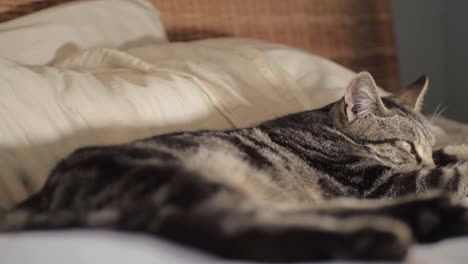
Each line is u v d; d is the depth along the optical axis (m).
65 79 1.48
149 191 0.87
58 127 1.34
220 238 0.77
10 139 1.25
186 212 0.81
